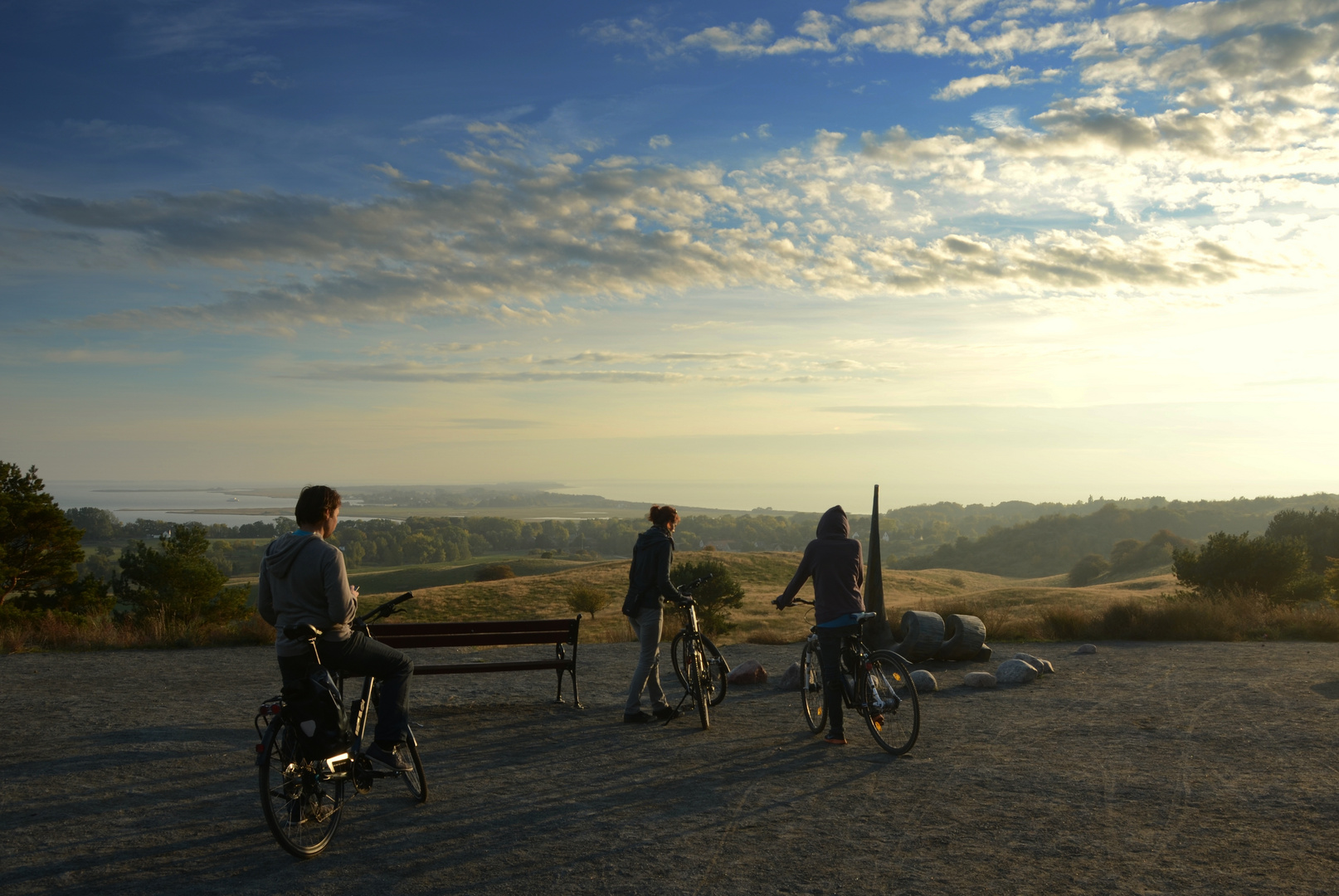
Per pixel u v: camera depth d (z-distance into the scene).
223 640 13.66
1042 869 3.97
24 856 4.16
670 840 4.42
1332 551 65.56
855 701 6.59
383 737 4.74
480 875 3.92
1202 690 9.09
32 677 10.20
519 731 7.25
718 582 34.12
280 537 4.61
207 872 3.96
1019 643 13.70
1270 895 3.65
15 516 26.08
